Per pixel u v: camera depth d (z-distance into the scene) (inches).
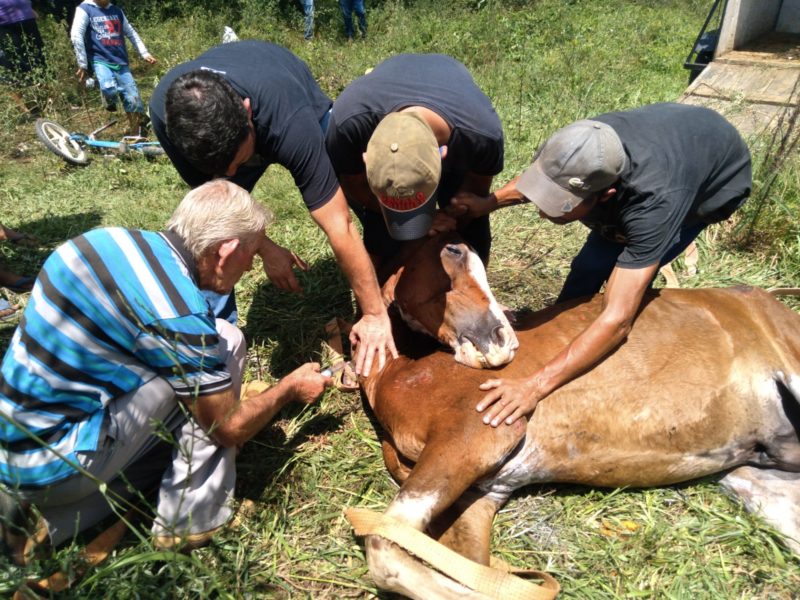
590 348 105.3
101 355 91.4
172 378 94.5
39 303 90.0
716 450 110.2
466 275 118.3
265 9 489.1
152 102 128.4
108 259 90.7
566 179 103.7
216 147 105.4
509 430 105.3
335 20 494.9
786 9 372.8
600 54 370.0
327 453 125.6
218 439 102.7
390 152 97.7
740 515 109.7
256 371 150.4
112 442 95.7
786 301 158.2
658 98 297.9
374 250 146.7
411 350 126.9
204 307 94.7
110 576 95.0
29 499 93.6
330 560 105.7
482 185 132.7
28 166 275.7
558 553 105.7
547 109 277.6
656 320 116.1
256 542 108.3
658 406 108.1
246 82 115.0
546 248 188.9
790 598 97.6
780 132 192.9
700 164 110.8
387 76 117.0
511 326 121.8
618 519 110.7
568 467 110.2
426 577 90.8
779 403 111.0
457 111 114.2
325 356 152.2
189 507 102.8
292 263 133.0
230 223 94.3
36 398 90.0
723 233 186.1
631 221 107.1
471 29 427.8
